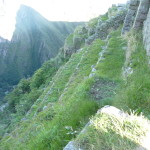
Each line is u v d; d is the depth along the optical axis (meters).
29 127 5.38
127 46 7.13
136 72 4.55
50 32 114.44
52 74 17.28
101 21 14.91
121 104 3.63
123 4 16.67
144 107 3.41
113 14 14.18
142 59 5.26
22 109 12.38
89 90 4.89
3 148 5.38
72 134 3.38
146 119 2.83
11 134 6.43
